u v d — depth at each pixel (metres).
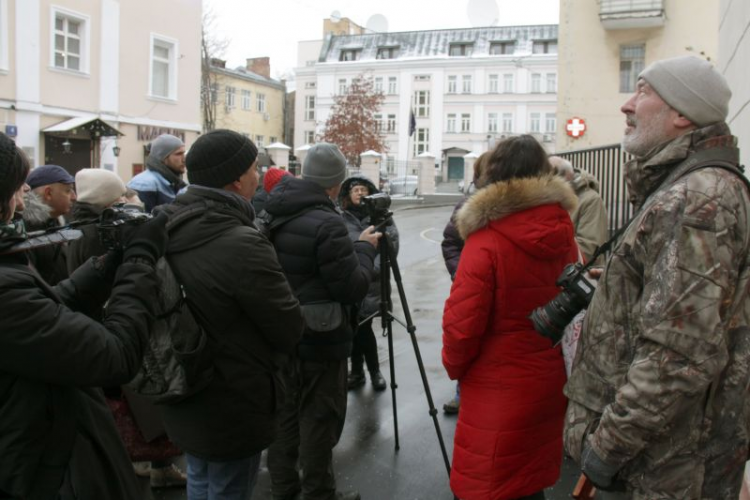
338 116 43.72
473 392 2.53
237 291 2.17
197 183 2.34
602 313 1.80
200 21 21.41
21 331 1.50
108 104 18.22
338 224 3.01
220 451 2.24
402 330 7.12
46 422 1.60
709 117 1.69
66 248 3.37
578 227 4.29
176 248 2.18
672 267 1.57
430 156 35.09
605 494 1.94
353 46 55.38
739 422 1.66
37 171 3.77
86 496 1.73
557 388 2.51
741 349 1.64
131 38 18.81
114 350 1.63
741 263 1.61
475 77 51.09
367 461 3.87
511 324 2.44
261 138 53.50
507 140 2.54
